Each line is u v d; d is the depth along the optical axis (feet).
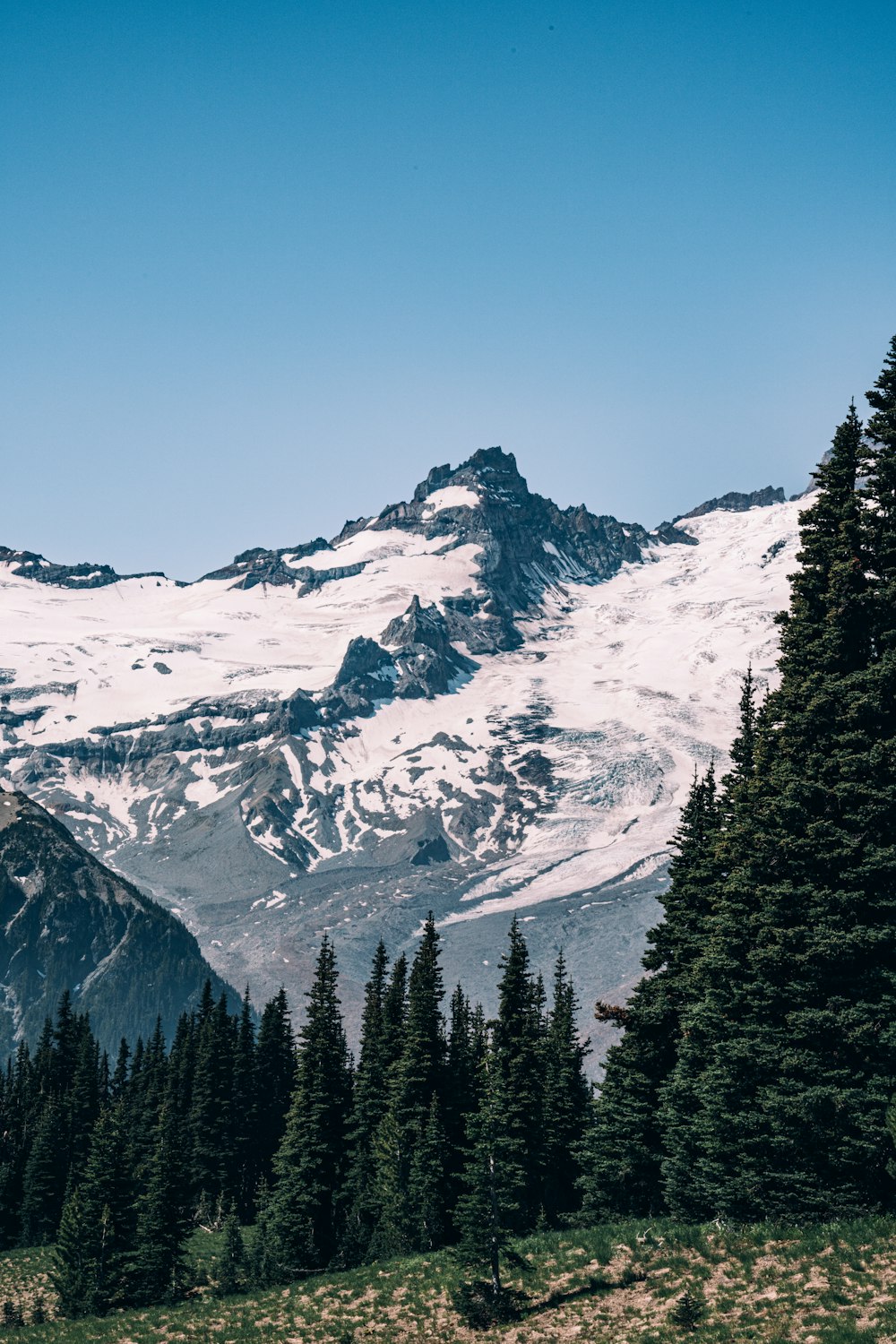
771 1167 160.04
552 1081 289.12
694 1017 180.34
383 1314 175.32
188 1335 190.49
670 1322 136.98
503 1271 173.78
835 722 168.96
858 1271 134.00
